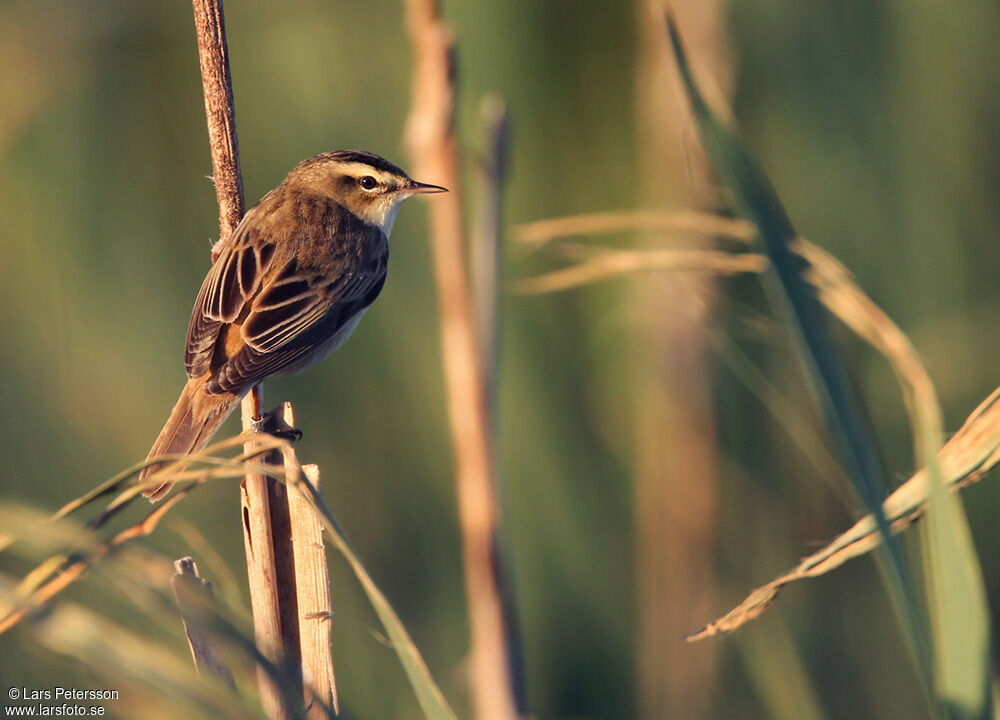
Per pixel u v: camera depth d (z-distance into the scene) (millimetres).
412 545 11055
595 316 10836
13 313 11633
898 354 6043
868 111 11344
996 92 11531
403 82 11578
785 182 11375
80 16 11734
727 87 10617
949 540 5273
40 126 11672
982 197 11422
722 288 9570
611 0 11055
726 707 10461
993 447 5422
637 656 10516
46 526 4152
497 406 6789
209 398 8086
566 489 10547
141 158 11938
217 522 11070
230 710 4262
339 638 10258
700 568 10555
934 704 5086
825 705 9836
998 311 11195
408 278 11273
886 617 10844
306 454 11234
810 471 10977
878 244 11352
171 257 11859
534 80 10984
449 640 10516
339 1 11562
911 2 11297
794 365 10844
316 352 9211
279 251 9148
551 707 10250
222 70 6918
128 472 4750
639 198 10828
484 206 6793
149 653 4227
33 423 11438
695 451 10547
